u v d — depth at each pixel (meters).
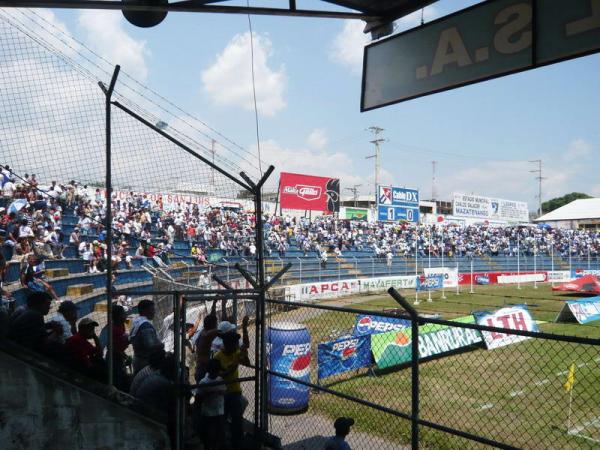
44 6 3.73
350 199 90.06
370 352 11.36
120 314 6.52
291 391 9.30
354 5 4.32
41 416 4.66
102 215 11.20
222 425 5.60
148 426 5.00
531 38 3.41
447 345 12.85
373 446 7.80
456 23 3.85
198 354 6.58
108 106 5.26
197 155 5.68
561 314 20.00
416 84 4.08
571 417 8.64
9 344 4.58
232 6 4.01
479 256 51.00
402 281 35.16
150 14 4.05
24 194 11.37
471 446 7.60
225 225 18.11
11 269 11.31
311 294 28.89
